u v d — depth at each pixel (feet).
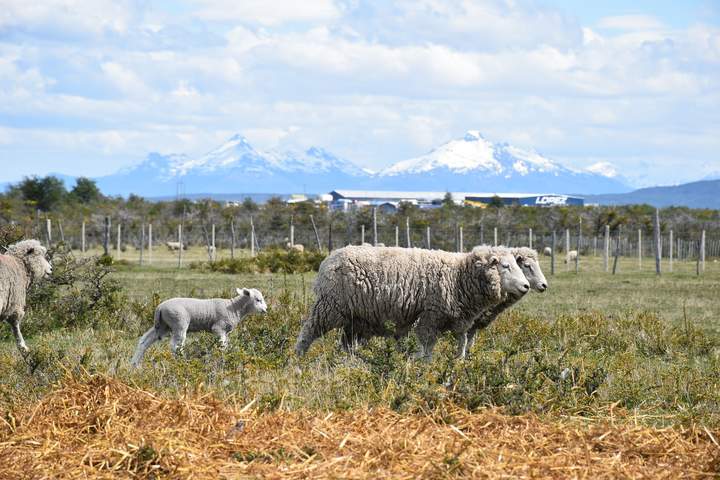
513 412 29.32
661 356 49.65
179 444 24.20
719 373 39.32
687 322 57.72
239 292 48.85
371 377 32.58
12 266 46.96
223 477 22.09
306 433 25.72
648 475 22.43
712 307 79.56
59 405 27.91
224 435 25.57
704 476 22.62
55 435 25.30
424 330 44.60
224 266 127.24
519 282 45.03
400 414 28.19
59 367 33.91
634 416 29.19
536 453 24.35
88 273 65.87
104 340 50.93
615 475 22.47
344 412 28.14
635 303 82.74
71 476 22.22
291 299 66.95
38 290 59.06
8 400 30.32
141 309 62.23
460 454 23.18
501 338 52.65
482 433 26.50
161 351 41.65
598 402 31.78
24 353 36.78
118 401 27.86
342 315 44.96
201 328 48.03
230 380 34.01
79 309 60.13
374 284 44.14
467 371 31.99
